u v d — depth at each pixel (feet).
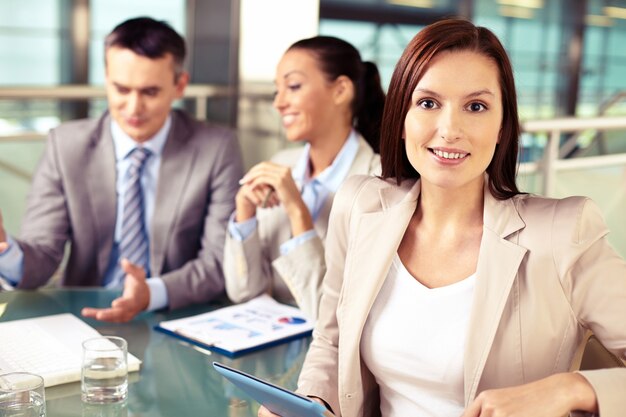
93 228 7.56
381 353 4.36
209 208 7.64
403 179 4.65
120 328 5.92
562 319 4.02
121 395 4.63
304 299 6.24
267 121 13.21
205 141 7.75
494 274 4.05
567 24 22.29
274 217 7.13
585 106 23.32
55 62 15.85
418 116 4.10
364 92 7.05
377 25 18.76
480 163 4.05
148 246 7.68
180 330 5.78
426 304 4.25
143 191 7.70
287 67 6.86
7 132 11.18
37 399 4.16
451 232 4.33
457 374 4.17
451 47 4.02
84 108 12.90
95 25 15.75
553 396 3.64
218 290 6.87
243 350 5.46
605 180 12.37
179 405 4.60
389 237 4.39
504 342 4.07
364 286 4.40
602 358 4.24
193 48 13.42
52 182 7.59
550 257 3.99
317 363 4.80
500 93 4.08
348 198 4.74
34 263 7.16
